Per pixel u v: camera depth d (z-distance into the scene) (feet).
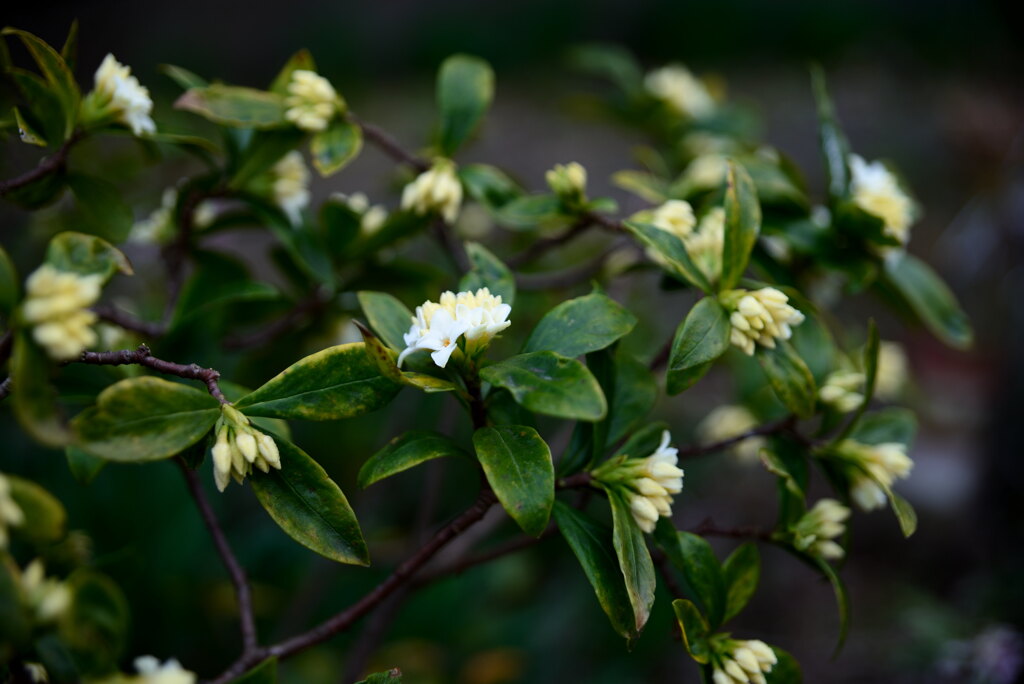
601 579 1.91
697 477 4.29
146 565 2.82
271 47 9.18
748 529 2.13
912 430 2.24
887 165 2.61
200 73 8.61
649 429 2.05
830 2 9.30
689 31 9.13
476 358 1.90
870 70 8.57
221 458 1.82
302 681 2.93
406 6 9.82
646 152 2.92
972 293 5.15
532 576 3.66
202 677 2.90
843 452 2.14
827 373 2.20
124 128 2.14
